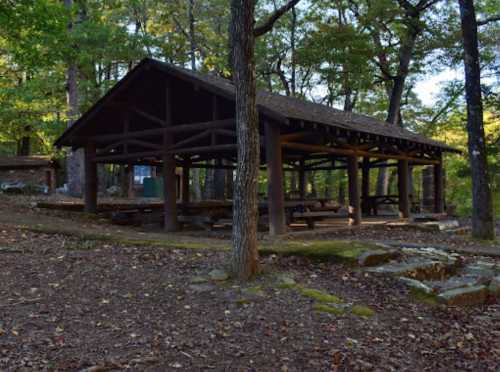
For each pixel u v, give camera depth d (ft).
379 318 16.87
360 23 76.89
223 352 13.38
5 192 59.41
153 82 38.88
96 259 22.72
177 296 17.75
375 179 110.63
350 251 23.00
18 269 20.36
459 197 95.50
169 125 37.68
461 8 35.96
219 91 32.48
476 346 15.29
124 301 17.12
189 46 88.22
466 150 91.04
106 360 12.45
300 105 42.11
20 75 72.74
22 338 13.50
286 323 15.62
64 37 44.80
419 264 22.59
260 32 24.70
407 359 13.89
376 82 83.30
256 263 19.95
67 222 36.42
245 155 19.49
